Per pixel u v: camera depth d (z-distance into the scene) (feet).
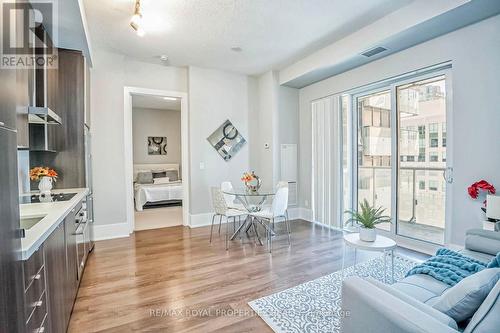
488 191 8.76
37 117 7.80
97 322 6.49
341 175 14.73
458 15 8.61
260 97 17.75
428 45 10.47
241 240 13.04
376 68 12.48
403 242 11.84
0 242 2.88
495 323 2.94
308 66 14.16
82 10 8.64
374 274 9.04
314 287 8.14
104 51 13.24
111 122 13.48
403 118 12.07
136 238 13.41
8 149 3.19
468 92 9.35
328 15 10.05
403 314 3.25
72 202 7.12
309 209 17.03
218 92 16.51
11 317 3.11
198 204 15.99
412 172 11.89
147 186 21.04
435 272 5.67
